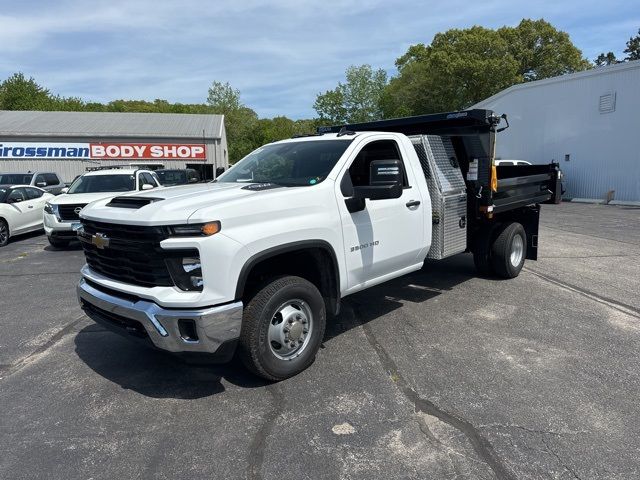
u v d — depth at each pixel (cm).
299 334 405
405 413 349
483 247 699
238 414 353
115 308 368
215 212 345
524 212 763
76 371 433
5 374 430
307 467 291
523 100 2392
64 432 333
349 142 477
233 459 300
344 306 600
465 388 384
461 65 4072
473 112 592
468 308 586
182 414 354
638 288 675
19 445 319
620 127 1973
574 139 2166
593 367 421
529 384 390
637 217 1543
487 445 308
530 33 4900
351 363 434
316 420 342
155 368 436
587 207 1891
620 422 334
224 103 6681
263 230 368
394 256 501
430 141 572
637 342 478
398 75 6116
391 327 524
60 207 1071
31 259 995
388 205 487
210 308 342
